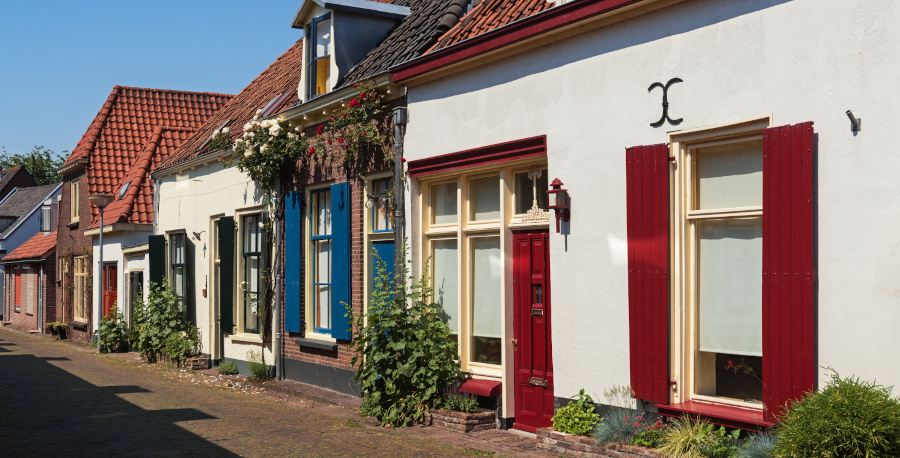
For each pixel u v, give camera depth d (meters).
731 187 6.51
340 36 11.60
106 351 19.58
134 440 8.21
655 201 6.81
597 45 7.43
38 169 71.06
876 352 5.38
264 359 13.42
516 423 8.52
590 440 6.89
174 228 17.22
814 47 5.77
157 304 16.91
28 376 14.07
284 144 12.24
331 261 11.41
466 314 9.29
